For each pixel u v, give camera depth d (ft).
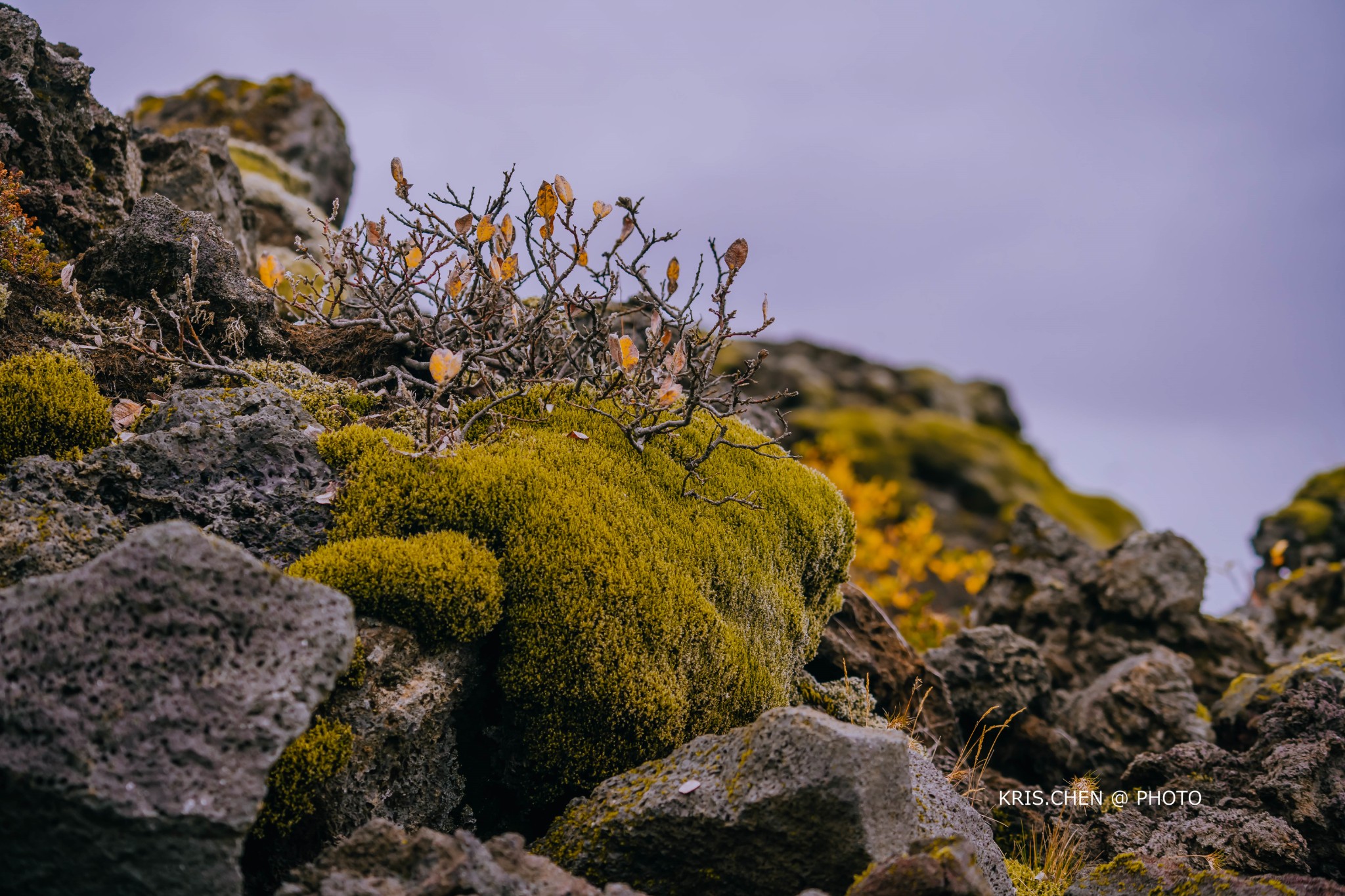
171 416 14.98
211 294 18.31
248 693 9.50
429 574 12.65
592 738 13.47
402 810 12.53
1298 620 30.73
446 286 16.70
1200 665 26.63
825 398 78.89
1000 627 23.20
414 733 12.37
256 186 36.11
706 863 11.83
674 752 13.00
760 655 15.67
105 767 8.83
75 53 23.31
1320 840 14.85
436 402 14.47
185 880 8.98
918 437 72.64
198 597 9.73
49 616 9.22
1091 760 22.26
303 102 48.49
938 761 19.81
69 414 14.28
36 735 8.75
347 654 10.19
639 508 15.20
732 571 15.43
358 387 17.84
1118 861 13.48
